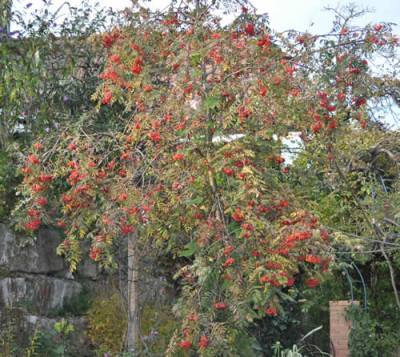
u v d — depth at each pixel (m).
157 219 5.09
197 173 4.84
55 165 5.25
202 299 4.69
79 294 7.13
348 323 7.70
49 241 7.00
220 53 4.88
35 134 6.97
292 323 7.46
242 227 4.29
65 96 6.94
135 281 6.43
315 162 6.89
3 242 6.50
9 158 6.94
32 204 5.15
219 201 4.87
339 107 5.02
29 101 7.12
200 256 4.75
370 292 8.37
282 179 6.12
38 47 6.64
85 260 7.39
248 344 6.56
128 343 6.33
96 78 6.95
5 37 6.69
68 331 6.23
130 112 6.77
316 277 4.55
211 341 4.46
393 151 7.26
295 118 4.89
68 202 5.04
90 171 4.89
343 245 6.55
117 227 4.95
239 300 4.49
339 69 5.03
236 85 4.97
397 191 6.64
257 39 5.02
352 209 7.26
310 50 5.02
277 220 4.51
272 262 4.30
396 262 7.68
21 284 6.44
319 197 7.67
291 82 4.87
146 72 5.02
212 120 4.97
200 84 4.95
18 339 5.66
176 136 5.18
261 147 5.02
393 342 7.65
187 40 4.82
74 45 7.00
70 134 5.44
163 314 7.08
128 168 5.39
